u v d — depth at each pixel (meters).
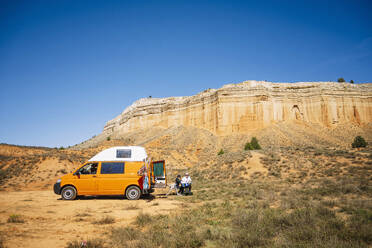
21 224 8.20
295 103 95.81
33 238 6.65
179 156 68.50
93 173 14.75
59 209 11.27
